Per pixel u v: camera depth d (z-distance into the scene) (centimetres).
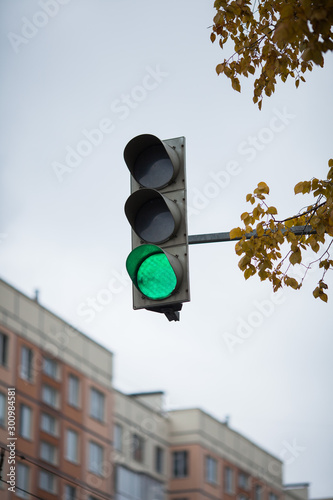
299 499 8075
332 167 1202
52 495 5916
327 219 1185
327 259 1222
